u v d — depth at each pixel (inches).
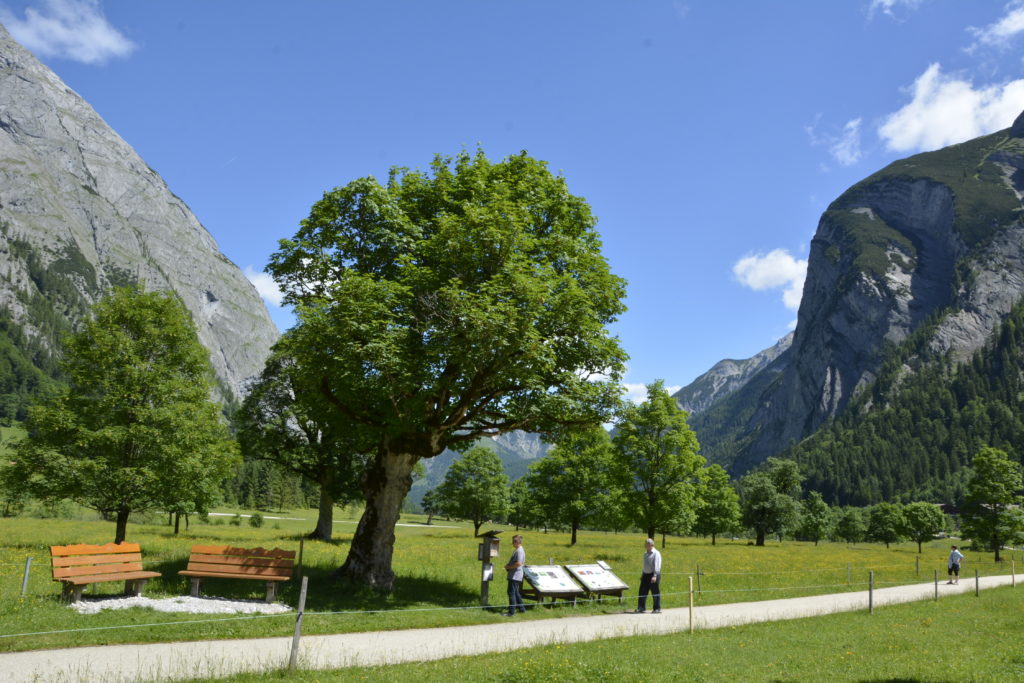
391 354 655.8
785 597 1038.4
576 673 398.3
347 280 674.8
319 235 810.8
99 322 1119.6
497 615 680.4
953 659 557.0
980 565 2171.5
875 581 1402.6
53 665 392.2
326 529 1807.3
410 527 4116.6
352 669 419.5
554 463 2239.2
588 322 751.7
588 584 808.3
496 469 2952.8
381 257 803.4
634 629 635.5
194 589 651.5
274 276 847.1
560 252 828.6
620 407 819.4
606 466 2167.8
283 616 576.1
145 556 987.9
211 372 1235.2
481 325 640.4
